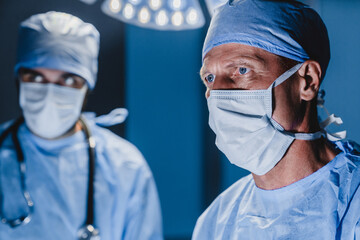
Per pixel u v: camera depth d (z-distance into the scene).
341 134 0.94
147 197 1.67
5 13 2.87
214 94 0.93
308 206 0.91
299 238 0.91
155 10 1.69
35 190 1.55
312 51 0.92
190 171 3.17
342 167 0.91
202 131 3.18
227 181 3.14
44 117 1.53
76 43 1.57
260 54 0.91
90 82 1.63
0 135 1.61
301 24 0.93
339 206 0.88
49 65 1.53
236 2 0.94
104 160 1.65
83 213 1.57
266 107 0.91
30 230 1.50
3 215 1.49
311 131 0.92
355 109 2.42
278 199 0.95
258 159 0.93
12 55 2.88
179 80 3.16
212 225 1.10
